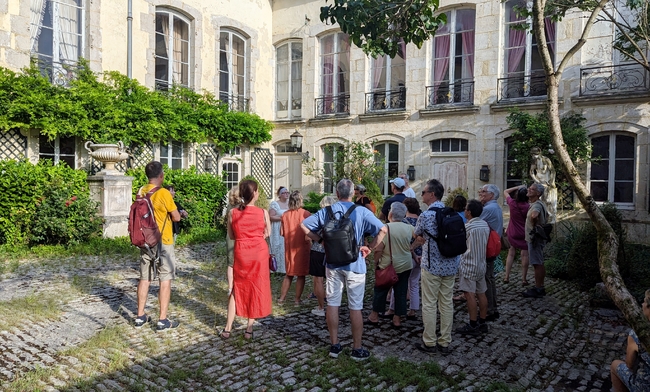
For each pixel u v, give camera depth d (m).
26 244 9.06
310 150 15.48
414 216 5.62
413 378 3.79
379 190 12.97
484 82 12.34
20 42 10.35
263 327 5.04
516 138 11.31
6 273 7.19
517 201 7.19
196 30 13.84
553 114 3.35
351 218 4.21
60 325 4.90
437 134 13.05
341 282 4.24
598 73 10.87
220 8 14.52
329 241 4.04
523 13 7.57
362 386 3.64
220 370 3.91
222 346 4.45
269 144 16.34
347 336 4.80
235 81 15.47
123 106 11.56
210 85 14.38
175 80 13.78
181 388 3.58
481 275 4.89
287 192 7.09
